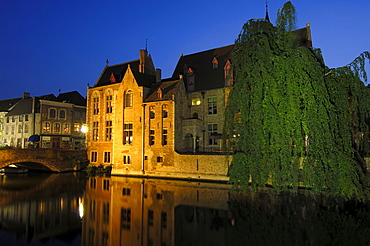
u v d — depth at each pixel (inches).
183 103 1443.2
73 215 744.3
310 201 830.5
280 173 612.4
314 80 633.0
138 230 627.5
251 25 702.5
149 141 1402.6
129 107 1492.4
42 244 556.1
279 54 672.4
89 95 1713.8
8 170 1643.7
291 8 695.1
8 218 722.2
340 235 579.2
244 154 655.1
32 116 1924.2
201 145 1427.2
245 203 827.4
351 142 673.0
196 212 751.1
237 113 686.5
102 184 1187.3
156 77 1604.3
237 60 697.6
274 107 631.8
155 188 1078.4
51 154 1556.3
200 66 1582.2
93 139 1675.7
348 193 584.7
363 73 682.8
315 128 601.6
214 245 538.3
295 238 567.5
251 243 545.0
